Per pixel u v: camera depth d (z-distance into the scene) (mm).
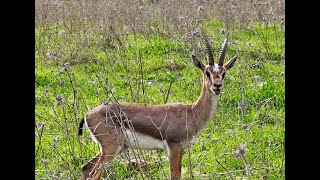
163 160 11648
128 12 22172
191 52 18219
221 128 12984
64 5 24328
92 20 21859
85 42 18953
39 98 14766
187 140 11047
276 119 13109
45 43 19328
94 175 10359
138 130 10898
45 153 11875
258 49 18078
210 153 11875
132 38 20109
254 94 14750
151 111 11000
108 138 10742
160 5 24328
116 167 11250
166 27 21219
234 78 15789
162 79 16422
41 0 24219
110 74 16797
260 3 23359
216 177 10711
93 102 14250
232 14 22250
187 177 10797
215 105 11234
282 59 16734
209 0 24516
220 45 18922
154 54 18672
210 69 11047
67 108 13750
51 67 17625
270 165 11227
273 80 15656
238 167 11234
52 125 13109
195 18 21469
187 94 14906
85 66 17469
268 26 22078
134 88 15430
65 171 10945
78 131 11148
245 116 13539
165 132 10930
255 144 12125
